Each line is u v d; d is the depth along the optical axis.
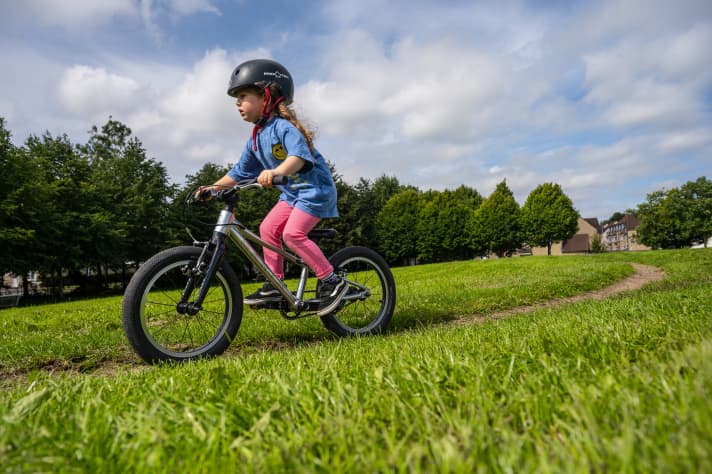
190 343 3.49
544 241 51.22
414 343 2.43
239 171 3.54
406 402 1.31
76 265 27.12
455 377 1.53
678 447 0.83
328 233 3.58
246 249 3.13
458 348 2.10
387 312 4.05
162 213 33.19
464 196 62.56
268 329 4.04
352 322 4.09
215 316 3.33
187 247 2.92
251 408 1.35
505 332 2.54
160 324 3.41
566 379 1.37
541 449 0.94
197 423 1.20
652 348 1.78
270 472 0.93
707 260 14.95
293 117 3.26
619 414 1.07
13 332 5.31
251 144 3.46
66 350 3.51
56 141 29.30
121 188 32.12
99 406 1.42
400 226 52.28
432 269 21.09
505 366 1.64
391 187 64.69
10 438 1.11
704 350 1.30
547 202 50.25
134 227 30.83
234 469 0.96
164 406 1.40
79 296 29.17
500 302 5.98
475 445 0.95
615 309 3.30
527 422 1.13
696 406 0.95
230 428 1.22
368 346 2.60
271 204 38.59
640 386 1.22
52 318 6.85
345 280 3.53
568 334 2.16
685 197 58.69
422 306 5.54
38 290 32.50
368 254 3.94
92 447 1.10
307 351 2.45
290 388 1.48
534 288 7.11
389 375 1.61
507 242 51.03
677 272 11.12
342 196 47.62
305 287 3.50
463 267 20.00
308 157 3.06
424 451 0.97
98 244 27.45
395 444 1.05
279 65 3.26
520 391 1.28
